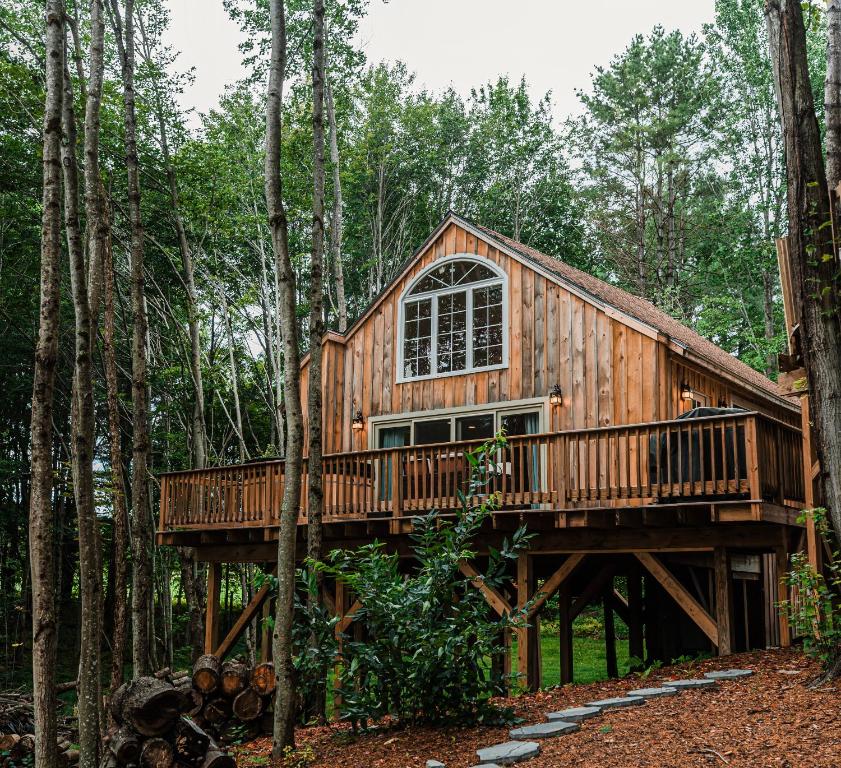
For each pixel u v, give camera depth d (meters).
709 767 5.40
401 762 6.88
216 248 26.27
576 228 37.50
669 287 33.88
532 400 14.52
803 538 10.55
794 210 7.79
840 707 6.27
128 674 20.98
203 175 22.39
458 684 7.75
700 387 14.37
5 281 22.80
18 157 19.88
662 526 10.80
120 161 21.25
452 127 37.16
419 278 16.36
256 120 24.83
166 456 24.72
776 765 5.26
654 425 10.61
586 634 23.50
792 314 10.69
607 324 13.91
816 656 8.18
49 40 6.86
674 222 37.00
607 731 6.53
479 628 7.89
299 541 13.90
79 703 6.56
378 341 16.72
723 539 10.37
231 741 10.10
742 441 10.33
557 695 8.80
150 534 20.44
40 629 6.34
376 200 36.38
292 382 8.24
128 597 25.67
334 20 24.42
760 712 6.47
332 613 13.24
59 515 24.27
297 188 25.50
